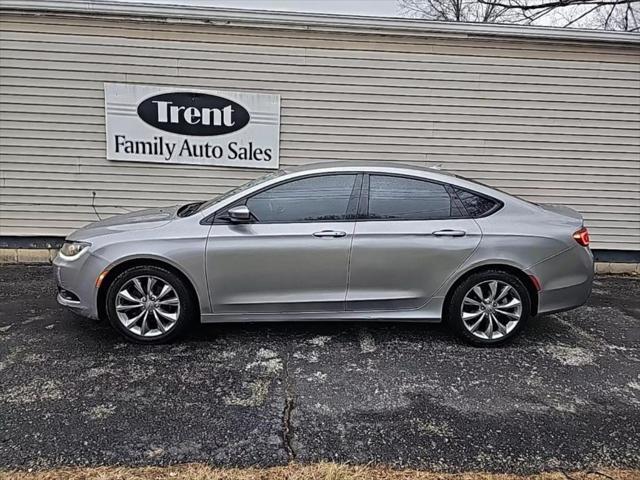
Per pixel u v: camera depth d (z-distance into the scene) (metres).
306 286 3.93
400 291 4.00
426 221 3.97
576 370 3.74
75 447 2.65
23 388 3.26
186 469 2.49
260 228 3.87
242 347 3.98
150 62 6.41
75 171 6.63
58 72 6.36
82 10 6.16
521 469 2.57
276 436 2.79
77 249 3.91
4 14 6.15
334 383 3.43
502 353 4.00
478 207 4.05
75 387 3.28
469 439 2.81
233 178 6.81
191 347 3.95
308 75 6.57
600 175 6.98
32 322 4.44
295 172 4.04
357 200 3.98
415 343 4.15
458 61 6.61
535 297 4.05
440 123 6.78
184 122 6.59
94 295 3.86
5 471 2.45
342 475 2.46
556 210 4.35
